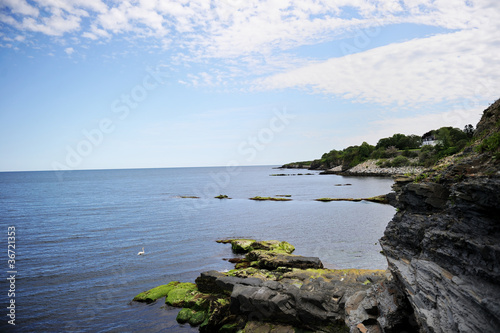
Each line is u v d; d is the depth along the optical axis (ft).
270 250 109.50
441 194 42.68
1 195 356.18
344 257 105.70
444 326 30.78
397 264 46.83
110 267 104.12
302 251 114.42
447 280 32.86
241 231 156.25
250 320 61.87
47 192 395.14
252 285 69.77
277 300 59.88
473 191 32.73
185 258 113.29
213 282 76.13
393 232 52.06
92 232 158.92
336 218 181.16
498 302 25.16
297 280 72.69
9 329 66.08
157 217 204.13
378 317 48.75
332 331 54.80
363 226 156.66
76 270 101.30
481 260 30.14
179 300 74.84
